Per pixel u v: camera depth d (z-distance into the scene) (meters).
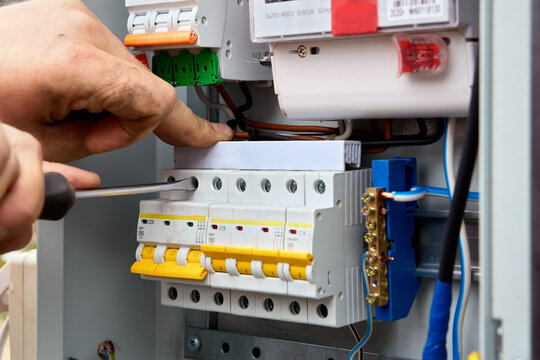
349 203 1.07
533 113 0.61
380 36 0.97
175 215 1.15
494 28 0.63
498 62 0.63
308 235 1.00
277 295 1.11
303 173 1.07
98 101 1.00
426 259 1.14
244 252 1.05
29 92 0.99
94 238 1.29
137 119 1.05
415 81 0.96
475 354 0.77
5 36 1.01
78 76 0.98
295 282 1.02
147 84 1.02
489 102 0.63
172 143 1.21
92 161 1.28
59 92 0.99
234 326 1.39
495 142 0.63
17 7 1.05
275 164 1.12
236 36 1.19
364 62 1.00
